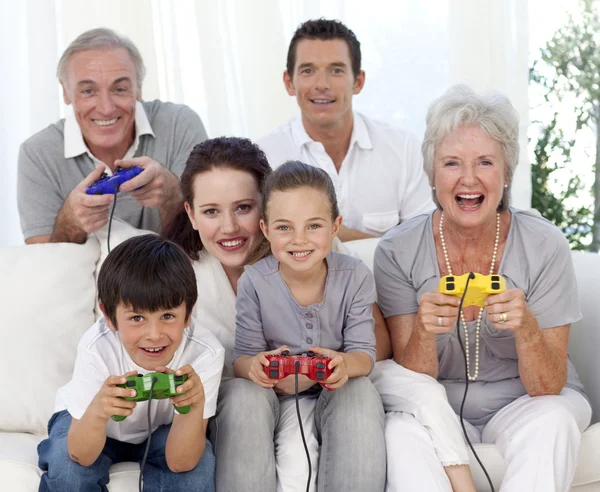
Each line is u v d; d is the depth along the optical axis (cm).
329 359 165
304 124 259
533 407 173
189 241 195
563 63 342
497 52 285
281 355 166
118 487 161
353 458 162
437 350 188
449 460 166
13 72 282
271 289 180
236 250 188
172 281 154
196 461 159
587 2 339
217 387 165
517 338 174
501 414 180
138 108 240
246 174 185
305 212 169
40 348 191
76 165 237
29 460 170
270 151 259
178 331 158
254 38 288
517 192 288
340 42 251
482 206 180
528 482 161
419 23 290
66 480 158
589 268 209
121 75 229
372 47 291
